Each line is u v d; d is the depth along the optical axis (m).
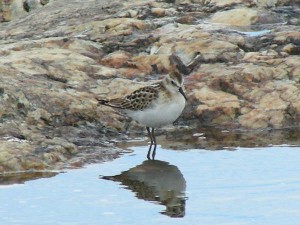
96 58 17.88
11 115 14.53
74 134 14.59
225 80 16.38
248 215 10.39
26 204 10.97
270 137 14.66
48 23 21.05
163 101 14.02
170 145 14.23
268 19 19.61
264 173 12.20
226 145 14.09
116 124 15.26
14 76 15.88
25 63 16.75
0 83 15.24
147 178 12.12
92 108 15.40
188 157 13.30
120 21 19.50
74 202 11.04
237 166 12.64
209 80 16.50
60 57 17.28
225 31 18.73
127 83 16.44
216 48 17.58
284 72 16.56
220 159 13.09
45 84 15.80
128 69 17.36
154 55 17.64
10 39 20.12
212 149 13.81
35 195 11.36
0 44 19.22
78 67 16.89
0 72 15.93
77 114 15.18
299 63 16.83
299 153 13.34
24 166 12.66
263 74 16.50
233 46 17.64
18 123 14.33
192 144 14.26
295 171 12.27
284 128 15.41
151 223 10.16
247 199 11.01
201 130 15.41
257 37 18.22
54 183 11.94
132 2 21.62
